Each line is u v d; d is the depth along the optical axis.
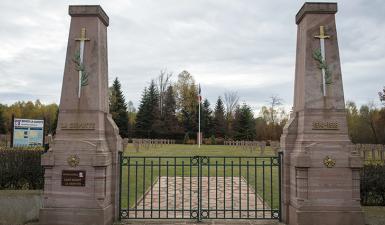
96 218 8.18
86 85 8.69
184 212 10.05
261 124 72.88
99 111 8.67
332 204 8.20
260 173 18.66
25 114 82.94
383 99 43.31
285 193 8.84
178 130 70.62
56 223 8.27
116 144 8.98
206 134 71.50
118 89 65.56
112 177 8.92
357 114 63.16
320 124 8.46
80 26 8.84
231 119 77.56
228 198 11.90
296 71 9.37
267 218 9.05
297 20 9.34
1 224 8.29
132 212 9.98
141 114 68.38
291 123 8.95
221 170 19.66
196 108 71.75
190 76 78.69
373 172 10.84
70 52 8.82
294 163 8.39
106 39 9.56
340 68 8.65
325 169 8.27
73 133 8.59
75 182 8.34
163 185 14.41
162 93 74.44
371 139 59.31
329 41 8.71
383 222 8.58
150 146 45.62
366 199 10.90
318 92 8.56
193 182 15.16
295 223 8.22
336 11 8.69
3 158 13.19
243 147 45.25
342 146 8.34
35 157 13.23
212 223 8.70
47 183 8.45
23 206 9.91
